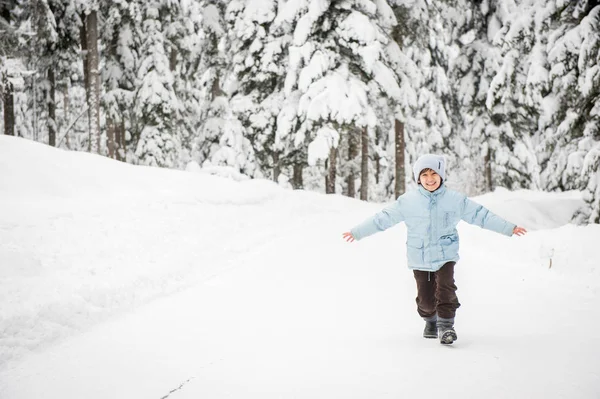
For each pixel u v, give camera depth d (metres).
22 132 34.03
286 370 3.42
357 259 8.53
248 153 25.03
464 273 7.37
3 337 4.31
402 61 23.91
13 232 6.86
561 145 16.55
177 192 11.88
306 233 11.27
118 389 3.20
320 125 21.11
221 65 28.97
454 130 34.00
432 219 4.24
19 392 3.25
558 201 19.14
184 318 5.00
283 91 23.89
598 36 13.80
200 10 29.38
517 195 23.48
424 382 3.09
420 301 4.28
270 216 12.99
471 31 27.84
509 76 19.30
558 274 7.21
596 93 13.86
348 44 20.78
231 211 12.11
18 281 5.61
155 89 24.78
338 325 4.73
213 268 7.72
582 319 4.73
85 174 11.04
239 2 25.89
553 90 16.05
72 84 33.16
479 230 10.58
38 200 8.84
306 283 6.71
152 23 25.72
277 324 4.76
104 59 27.31
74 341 4.38
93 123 21.30
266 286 6.52
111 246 7.54
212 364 3.59
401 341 4.14
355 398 2.88
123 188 11.14
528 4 19.08
